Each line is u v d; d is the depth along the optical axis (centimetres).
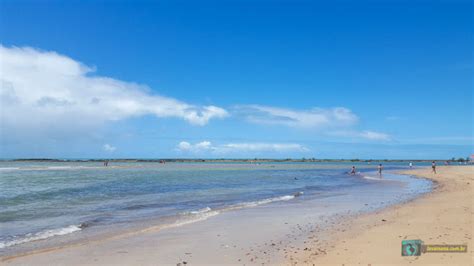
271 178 5097
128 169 8394
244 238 1208
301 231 1303
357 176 5847
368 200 2284
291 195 2634
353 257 897
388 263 827
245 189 3212
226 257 973
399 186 3566
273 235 1248
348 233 1216
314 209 1889
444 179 4356
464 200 1984
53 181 4000
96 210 1895
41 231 1356
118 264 920
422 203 1959
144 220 1591
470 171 6125
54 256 997
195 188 3278
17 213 1786
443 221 1323
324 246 1046
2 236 1261
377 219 1483
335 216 1631
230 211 1838
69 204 2120
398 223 1341
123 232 1331
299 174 6550
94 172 6544
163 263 926
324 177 5500
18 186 3300
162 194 2719
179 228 1395
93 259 966
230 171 7681
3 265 912
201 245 1112
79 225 1449
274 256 965
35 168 8675
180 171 7356
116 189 3095
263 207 1983
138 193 2781
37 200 2300
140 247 1092
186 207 2023
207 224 1477
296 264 879
